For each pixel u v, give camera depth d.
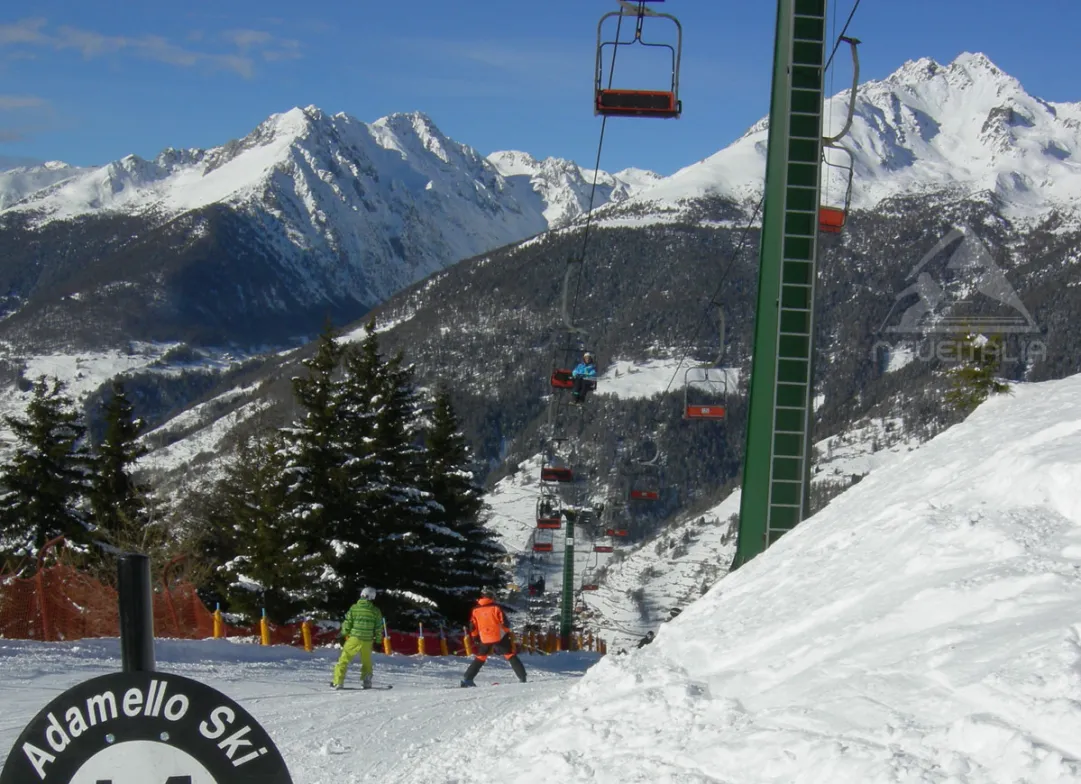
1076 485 6.54
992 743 4.02
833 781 4.27
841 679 5.19
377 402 37.94
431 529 39.53
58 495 38.62
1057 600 5.11
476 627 16.78
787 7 14.21
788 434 14.02
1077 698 4.11
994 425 10.74
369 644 16.19
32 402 38.88
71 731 2.84
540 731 6.48
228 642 19.78
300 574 35.16
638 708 6.00
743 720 5.24
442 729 10.48
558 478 46.06
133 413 43.03
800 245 14.15
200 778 2.87
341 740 9.92
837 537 8.12
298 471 36.62
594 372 28.50
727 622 7.13
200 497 45.22
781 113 14.29
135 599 3.00
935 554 6.35
